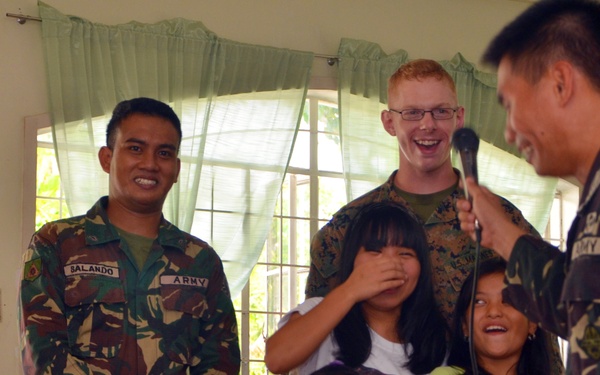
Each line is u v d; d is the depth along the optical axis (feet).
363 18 21.04
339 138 21.35
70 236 10.70
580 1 5.81
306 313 8.96
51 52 18.03
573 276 5.30
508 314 9.09
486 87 21.72
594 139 5.68
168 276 10.91
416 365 9.14
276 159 19.79
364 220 9.57
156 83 18.75
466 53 21.86
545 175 6.07
